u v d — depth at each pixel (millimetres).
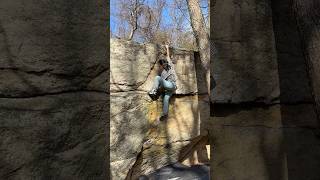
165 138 8164
